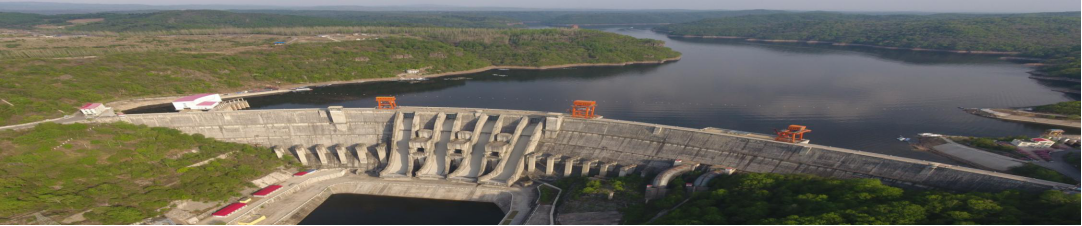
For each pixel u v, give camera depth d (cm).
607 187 13350
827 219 8744
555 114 16738
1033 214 8631
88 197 11950
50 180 12238
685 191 12500
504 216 13062
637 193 12925
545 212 12681
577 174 14850
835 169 12556
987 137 18288
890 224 8506
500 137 15950
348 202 14162
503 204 13725
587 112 16675
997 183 10550
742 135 14550
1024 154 15362
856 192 10212
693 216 10275
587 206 12462
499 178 14962
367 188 14762
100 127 15600
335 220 13000
